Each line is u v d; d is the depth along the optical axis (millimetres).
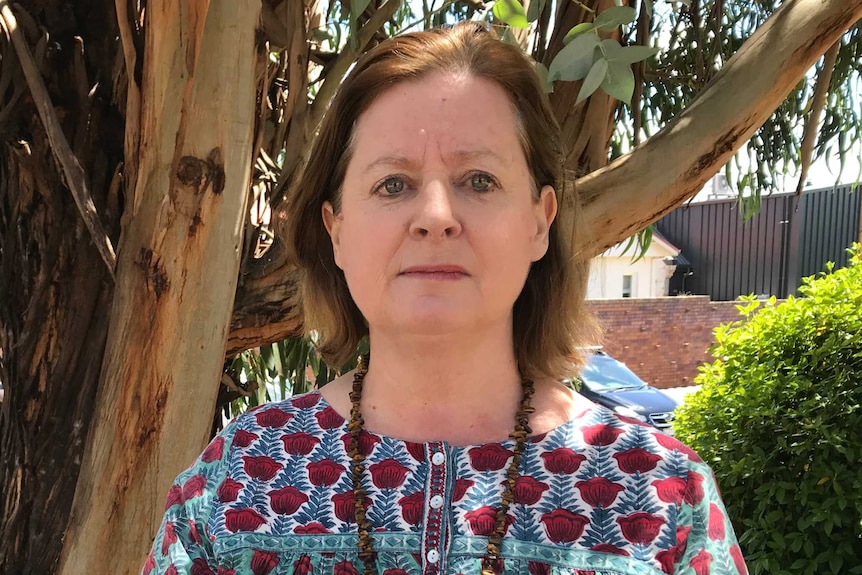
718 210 13797
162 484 1492
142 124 1477
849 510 2537
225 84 1444
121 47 1898
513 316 1141
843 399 2600
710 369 3271
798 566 2523
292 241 1217
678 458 943
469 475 929
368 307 967
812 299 2949
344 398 1059
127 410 1483
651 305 10680
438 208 894
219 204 1470
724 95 1732
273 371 2998
